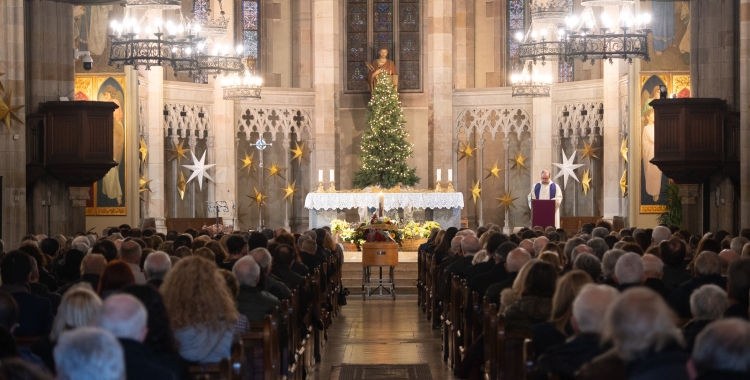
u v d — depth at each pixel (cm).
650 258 1018
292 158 3819
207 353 759
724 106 2200
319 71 3750
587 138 3562
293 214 3853
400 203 3300
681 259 1222
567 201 3622
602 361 550
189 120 3491
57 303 1041
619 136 3253
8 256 963
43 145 2230
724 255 1141
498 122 3706
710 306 739
